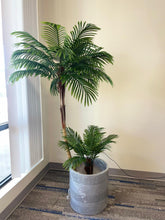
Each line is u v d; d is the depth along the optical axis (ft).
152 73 6.10
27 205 5.19
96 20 6.19
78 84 4.10
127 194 5.76
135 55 6.12
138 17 5.90
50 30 4.29
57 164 7.46
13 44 4.71
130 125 6.55
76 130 6.98
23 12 5.15
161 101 6.19
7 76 4.56
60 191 5.91
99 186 4.62
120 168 6.90
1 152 5.25
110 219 4.66
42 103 6.68
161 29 5.82
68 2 6.29
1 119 4.94
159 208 5.09
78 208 4.79
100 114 6.70
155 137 6.43
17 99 5.12
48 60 4.35
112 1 5.99
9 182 5.14
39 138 6.60
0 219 4.42
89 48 4.50
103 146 4.85
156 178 6.65
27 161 5.82
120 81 6.36
